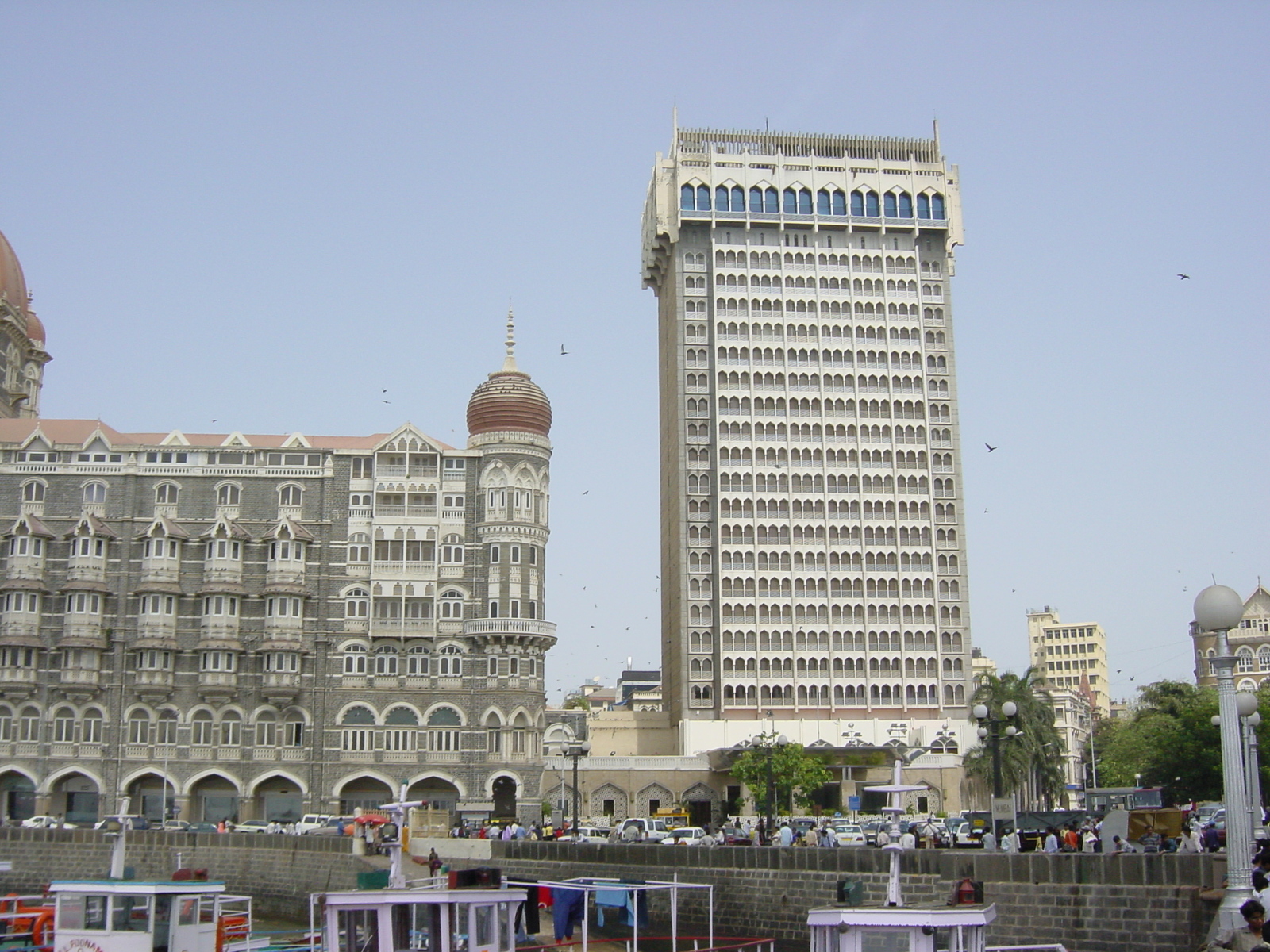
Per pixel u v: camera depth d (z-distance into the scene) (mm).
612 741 183750
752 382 181375
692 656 174875
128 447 138375
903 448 181375
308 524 138375
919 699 174250
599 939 63688
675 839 94125
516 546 138375
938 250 188625
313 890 92250
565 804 158875
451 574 138125
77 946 52875
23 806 132375
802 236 186750
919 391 183375
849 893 45844
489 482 139625
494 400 141625
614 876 77688
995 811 64812
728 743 169375
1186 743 134625
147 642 132625
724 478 178500
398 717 134500
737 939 69000
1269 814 83250
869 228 186750
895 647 175625
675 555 182500
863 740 170000
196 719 133500
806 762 141500
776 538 177500
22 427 142250
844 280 185875
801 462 179875
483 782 133500
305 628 135875
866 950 41719
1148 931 53062
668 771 160875
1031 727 144375
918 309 186000
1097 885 55062
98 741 132250
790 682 173250
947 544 179125
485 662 136125
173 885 54812
